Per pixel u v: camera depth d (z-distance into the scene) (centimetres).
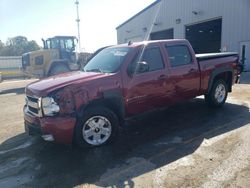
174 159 404
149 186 333
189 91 599
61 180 362
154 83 522
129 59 494
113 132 477
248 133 494
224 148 432
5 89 1543
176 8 2284
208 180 338
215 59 661
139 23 2769
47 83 457
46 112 420
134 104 502
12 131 604
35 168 403
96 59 580
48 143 502
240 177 341
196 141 470
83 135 443
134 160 409
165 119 613
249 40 1719
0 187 353
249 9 1694
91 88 440
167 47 559
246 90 956
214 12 1944
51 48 1711
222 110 670
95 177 364
